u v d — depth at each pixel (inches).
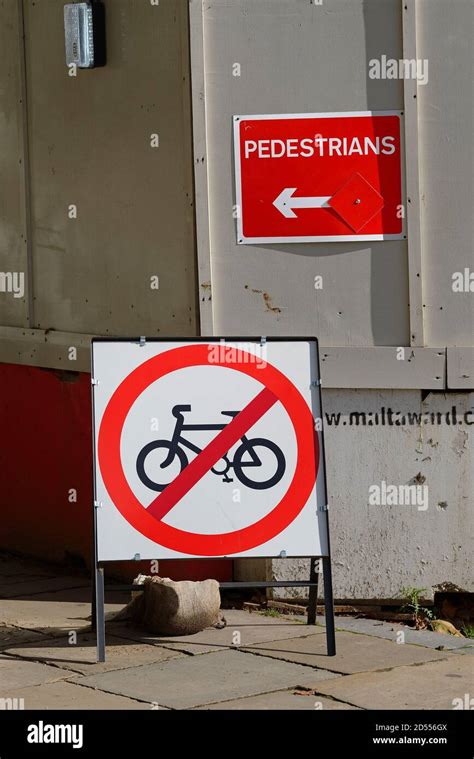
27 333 884.0
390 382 724.0
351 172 722.2
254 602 755.4
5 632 700.7
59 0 831.7
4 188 909.2
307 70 721.0
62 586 819.4
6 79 894.4
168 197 761.0
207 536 642.8
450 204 719.7
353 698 576.1
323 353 729.0
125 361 651.5
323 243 729.0
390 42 714.2
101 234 817.5
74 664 633.6
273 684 597.6
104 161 808.9
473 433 724.7
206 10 724.0
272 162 726.5
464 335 724.7
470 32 711.1
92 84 812.6
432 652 655.1
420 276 721.0
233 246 735.1
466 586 730.8
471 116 714.8
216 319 740.7
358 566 736.3
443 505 729.6
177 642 673.6
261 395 653.9
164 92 756.0
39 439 882.8
